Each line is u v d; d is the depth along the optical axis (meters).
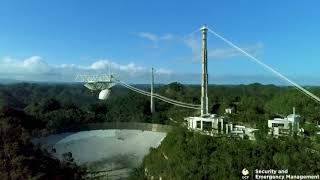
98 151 129.62
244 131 84.25
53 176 76.50
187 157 76.81
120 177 96.44
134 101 192.12
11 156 72.56
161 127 161.75
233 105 139.62
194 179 68.69
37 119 155.12
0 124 94.12
